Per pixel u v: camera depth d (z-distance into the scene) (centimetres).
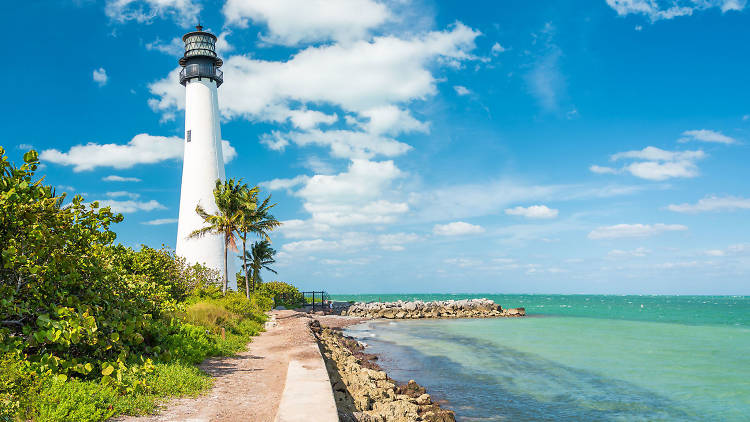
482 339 3609
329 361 1859
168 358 1260
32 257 959
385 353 2823
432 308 7212
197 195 4766
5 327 933
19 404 737
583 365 2359
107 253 1302
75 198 1051
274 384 1180
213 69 4988
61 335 930
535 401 1636
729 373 2155
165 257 2766
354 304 7975
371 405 1333
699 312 8144
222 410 926
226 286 4284
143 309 1283
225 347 1669
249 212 4353
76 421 760
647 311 8562
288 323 3216
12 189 909
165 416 866
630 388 1844
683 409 1560
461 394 1730
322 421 786
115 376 998
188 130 4909
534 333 4100
